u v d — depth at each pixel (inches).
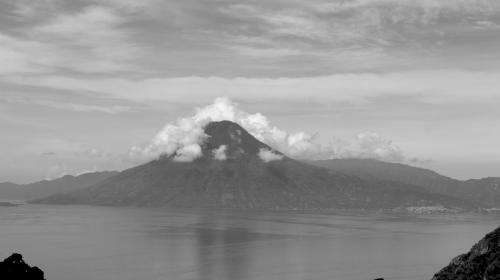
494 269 3882.9
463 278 4126.5
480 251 4274.1
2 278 4281.5
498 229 4397.1
